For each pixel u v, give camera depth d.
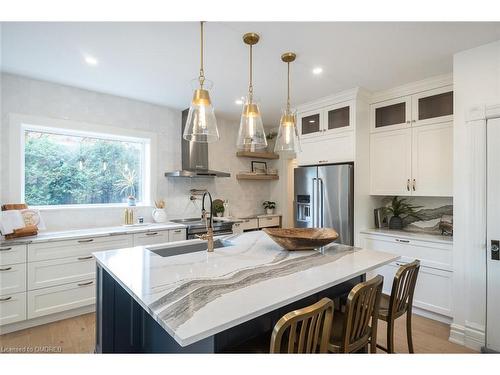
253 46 2.30
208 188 4.58
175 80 3.06
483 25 1.98
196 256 1.91
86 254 2.91
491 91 2.24
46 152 3.27
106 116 3.52
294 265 1.70
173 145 4.16
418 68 2.74
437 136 2.97
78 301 2.85
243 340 1.36
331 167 3.47
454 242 2.45
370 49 2.35
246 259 1.84
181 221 4.02
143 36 2.14
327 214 3.50
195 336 0.92
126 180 3.87
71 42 2.24
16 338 2.44
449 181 2.88
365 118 3.50
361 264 1.74
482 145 2.27
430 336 2.48
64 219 3.25
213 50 2.37
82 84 3.19
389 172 3.37
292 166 5.36
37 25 1.99
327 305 1.17
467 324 2.34
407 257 2.99
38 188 3.21
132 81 3.10
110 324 1.90
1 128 2.87
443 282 2.71
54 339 2.42
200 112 1.72
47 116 3.12
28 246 2.60
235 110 4.28
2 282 2.48
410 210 3.49
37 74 2.91
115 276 1.51
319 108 3.76
